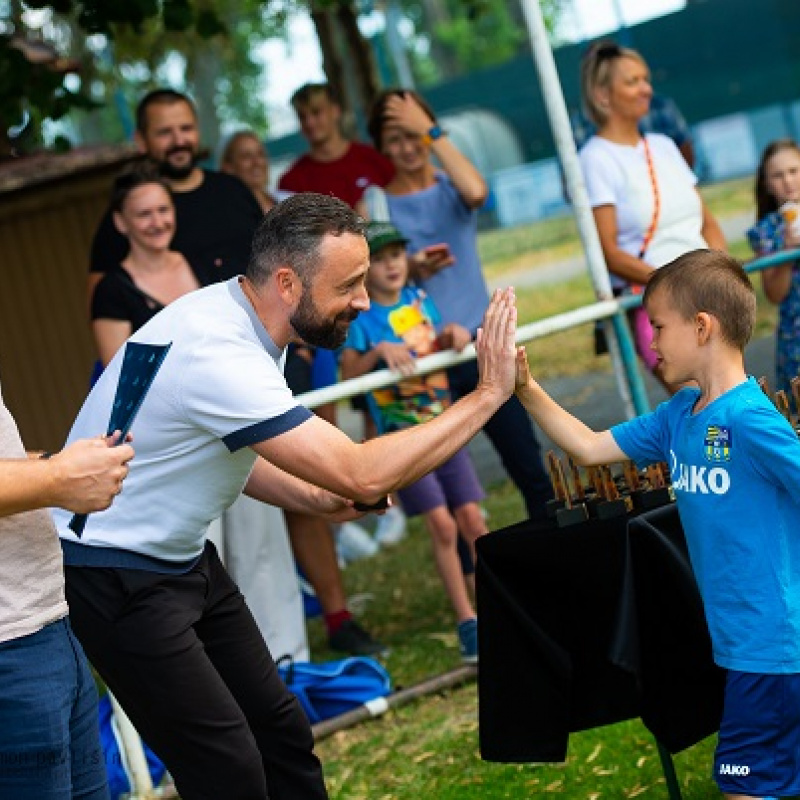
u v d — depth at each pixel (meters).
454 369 9.03
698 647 5.76
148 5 10.88
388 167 11.20
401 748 7.62
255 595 8.55
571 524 5.75
